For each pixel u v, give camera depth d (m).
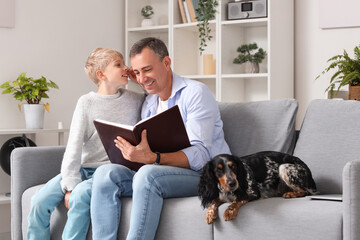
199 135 2.23
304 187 2.02
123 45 4.75
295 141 2.48
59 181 2.42
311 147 2.30
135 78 2.61
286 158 2.09
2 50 3.84
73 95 4.30
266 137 2.44
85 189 2.23
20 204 2.65
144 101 2.60
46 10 4.11
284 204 1.84
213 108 2.33
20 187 2.64
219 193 1.92
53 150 2.73
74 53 4.31
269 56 4.01
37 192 2.44
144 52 2.34
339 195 2.11
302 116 4.33
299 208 1.79
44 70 4.09
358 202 1.65
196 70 4.76
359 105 2.26
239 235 1.89
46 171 2.70
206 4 4.25
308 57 4.29
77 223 2.22
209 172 1.91
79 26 4.34
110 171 2.14
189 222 2.00
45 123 4.09
